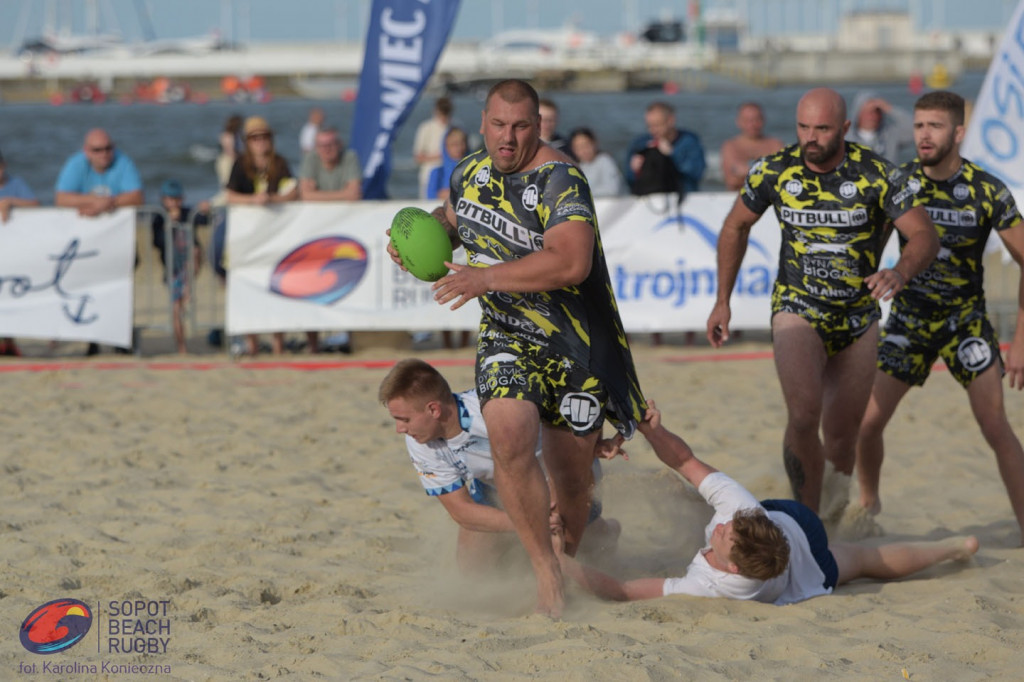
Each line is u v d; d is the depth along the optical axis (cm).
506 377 827
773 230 1981
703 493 905
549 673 718
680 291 2000
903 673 724
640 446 1415
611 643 782
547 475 883
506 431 810
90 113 16488
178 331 2061
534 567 848
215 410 1602
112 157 2011
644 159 2011
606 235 1997
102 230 1952
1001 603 866
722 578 877
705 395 1691
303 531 1072
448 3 2111
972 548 955
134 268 1977
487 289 781
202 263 2961
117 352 2061
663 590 897
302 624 845
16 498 1184
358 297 1970
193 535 1061
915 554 948
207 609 866
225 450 1395
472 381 1784
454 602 895
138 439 1442
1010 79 1677
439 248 838
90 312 1952
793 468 1005
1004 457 1054
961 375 1069
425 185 2248
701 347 2088
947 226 1035
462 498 891
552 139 2016
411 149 8306
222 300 2645
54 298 1944
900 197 952
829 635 804
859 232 972
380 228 1962
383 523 1116
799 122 960
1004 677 716
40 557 982
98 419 1541
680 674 717
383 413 1590
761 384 1764
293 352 2058
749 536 852
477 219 841
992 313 2184
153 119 14250
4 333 1933
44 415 1561
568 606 873
